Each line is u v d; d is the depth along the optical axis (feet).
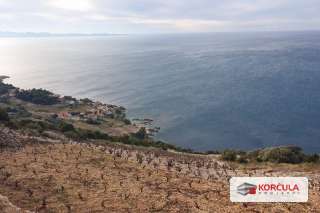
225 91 590.14
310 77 637.30
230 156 174.29
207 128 412.77
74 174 111.55
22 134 162.61
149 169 123.03
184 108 508.94
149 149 191.21
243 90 584.40
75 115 485.56
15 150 135.95
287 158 168.55
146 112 508.94
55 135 183.52
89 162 126.52
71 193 95.55
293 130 380.78
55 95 620.90
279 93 542.98
